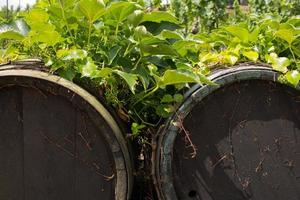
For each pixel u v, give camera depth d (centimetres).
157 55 179
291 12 432
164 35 180
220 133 180
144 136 181
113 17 182
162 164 173
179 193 178
